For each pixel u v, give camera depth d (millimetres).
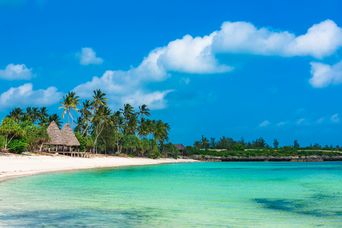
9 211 17531
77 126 112250
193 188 31438
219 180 41562
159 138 125562
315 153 169250
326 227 15516
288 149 172625
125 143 114312
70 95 99875
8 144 68562
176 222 16109
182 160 129750
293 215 18312
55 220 15695
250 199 24344
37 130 80688
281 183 37844
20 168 46844
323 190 30656
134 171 58594
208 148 174750
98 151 112750
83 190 28188
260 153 156750
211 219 17000
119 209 19203
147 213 18203
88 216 16859
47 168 51844
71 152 86750
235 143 193750
